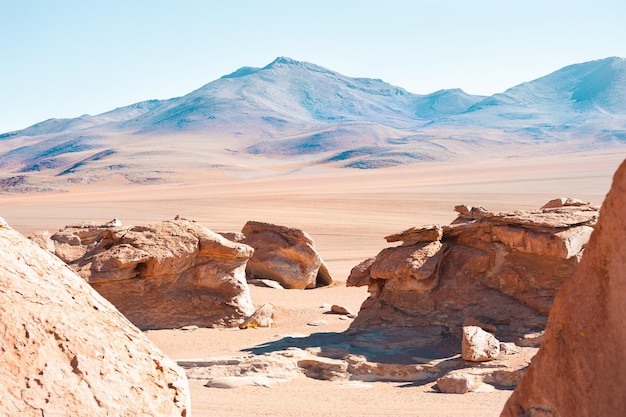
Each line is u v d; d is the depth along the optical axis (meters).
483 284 17.62
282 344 17.52
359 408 12.51
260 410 12.40
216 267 22.52
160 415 5.98
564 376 4.70
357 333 17.73
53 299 6.23
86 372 5.71
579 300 4.70
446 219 62.97
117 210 84.12
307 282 32.22
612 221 4.53
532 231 16.81
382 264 18.42
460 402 12.64
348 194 95.94
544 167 149.62
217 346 18.47
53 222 70.69
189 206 86.00
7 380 5.22
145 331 20.94
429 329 17.19
